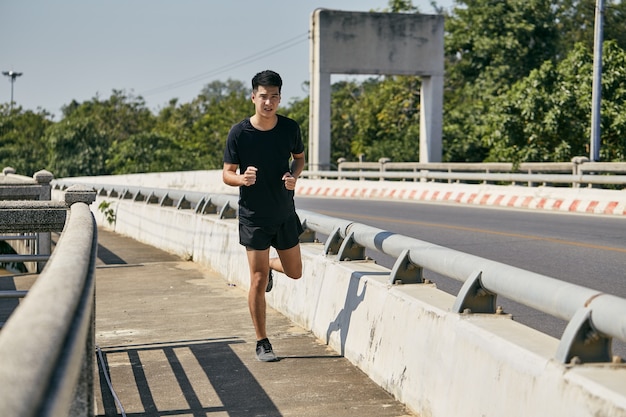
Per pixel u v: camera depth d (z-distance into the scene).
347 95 77.12
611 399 3.88
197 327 9.56
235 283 12.90
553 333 8.52
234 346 8.48
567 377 4.24
